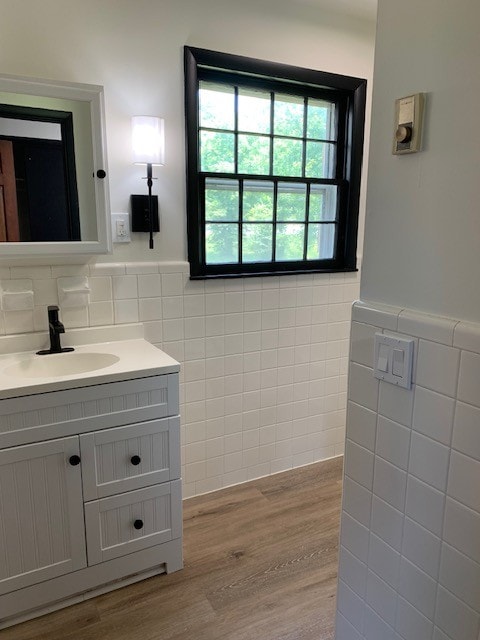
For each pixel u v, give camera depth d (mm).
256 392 2559
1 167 1782
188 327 2301
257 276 2426
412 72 998
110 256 2088
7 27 1774
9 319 1940
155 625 1675
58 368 1933
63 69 1883
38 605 1690
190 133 2146
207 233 2348
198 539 2139
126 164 2055
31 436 1571
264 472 2680
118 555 1804
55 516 1660
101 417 1679
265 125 2414
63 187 1877
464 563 968
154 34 2016
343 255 2727
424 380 1014
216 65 2158
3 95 1749
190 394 2371
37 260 1947
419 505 1060
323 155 2617
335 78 2447
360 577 1267
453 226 945
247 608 1751
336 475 2701
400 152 1032
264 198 2475
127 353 1938
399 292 1085
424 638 1085
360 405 1202
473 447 923
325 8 2361
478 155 886
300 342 2637
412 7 983
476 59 870
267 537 2154
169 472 1851
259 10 2211
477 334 892
